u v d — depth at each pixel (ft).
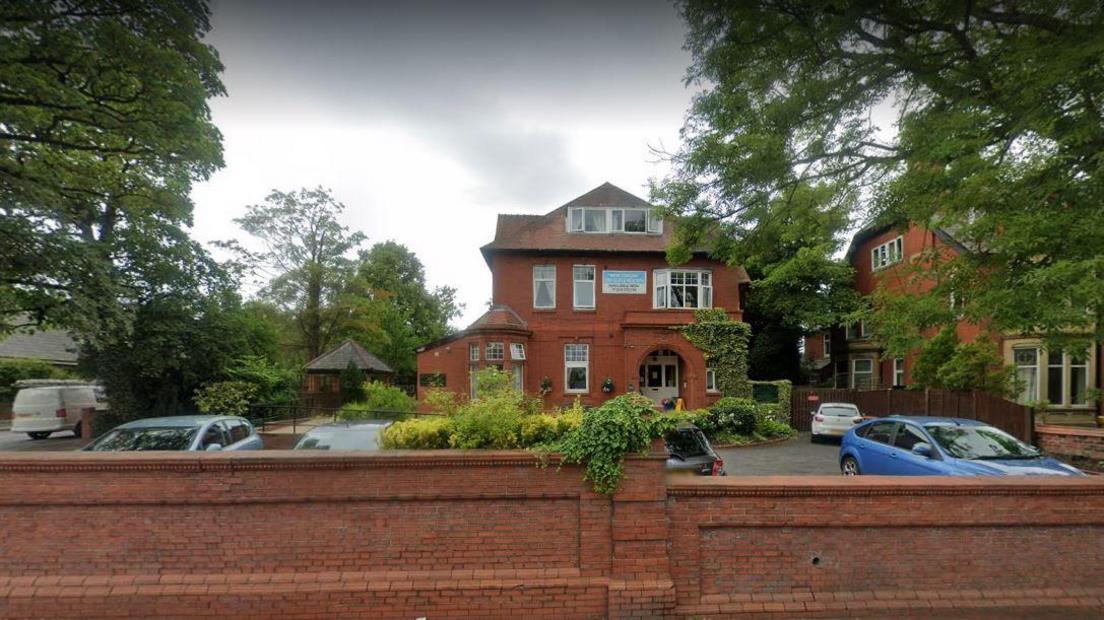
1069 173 19.74
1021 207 20.18
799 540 14.28
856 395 65.77
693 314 70.85
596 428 13.88
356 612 13.29
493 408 14.84
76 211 40.83
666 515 13.91
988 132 20.71
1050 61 16.87
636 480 13.85
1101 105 18.25
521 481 13.89
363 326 100.42
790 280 84.02
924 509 14.42
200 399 46.75
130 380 47.34
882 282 30.50
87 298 37.50
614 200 79.00
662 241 75.10
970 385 50.65
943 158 21.53
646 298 73.00
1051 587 14.47
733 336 70.13
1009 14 19.30
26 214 36.32
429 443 14.92
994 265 21.54
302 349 98.32
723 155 25.45
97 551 13.37
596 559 13.85
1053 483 14.61
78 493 13.32
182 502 13.44
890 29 20.97
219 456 13.44
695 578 13.88
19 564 13.26
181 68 33.71
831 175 26.66
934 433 24.67
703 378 69.67
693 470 23.35
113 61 31.58
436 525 13.80
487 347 67.10
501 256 72.95
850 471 30.25
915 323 24.18
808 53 21.54
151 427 24.57
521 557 13.84
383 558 13.67
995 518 14.47
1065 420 55.26
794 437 59.93
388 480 13.73
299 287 95.14
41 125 35.68
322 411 61.00
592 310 72.38
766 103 23.56
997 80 19.72
